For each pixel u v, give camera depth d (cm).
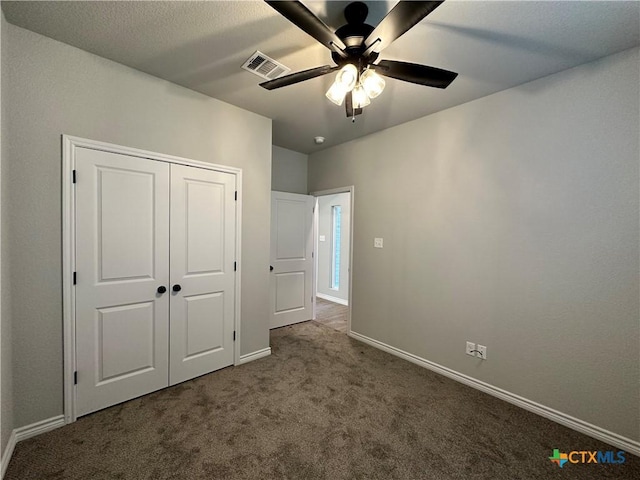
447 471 151
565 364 192
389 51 175
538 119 203
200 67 200
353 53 138
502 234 221
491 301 227
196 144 235
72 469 148
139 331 210
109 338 197
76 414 184
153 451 160
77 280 183
